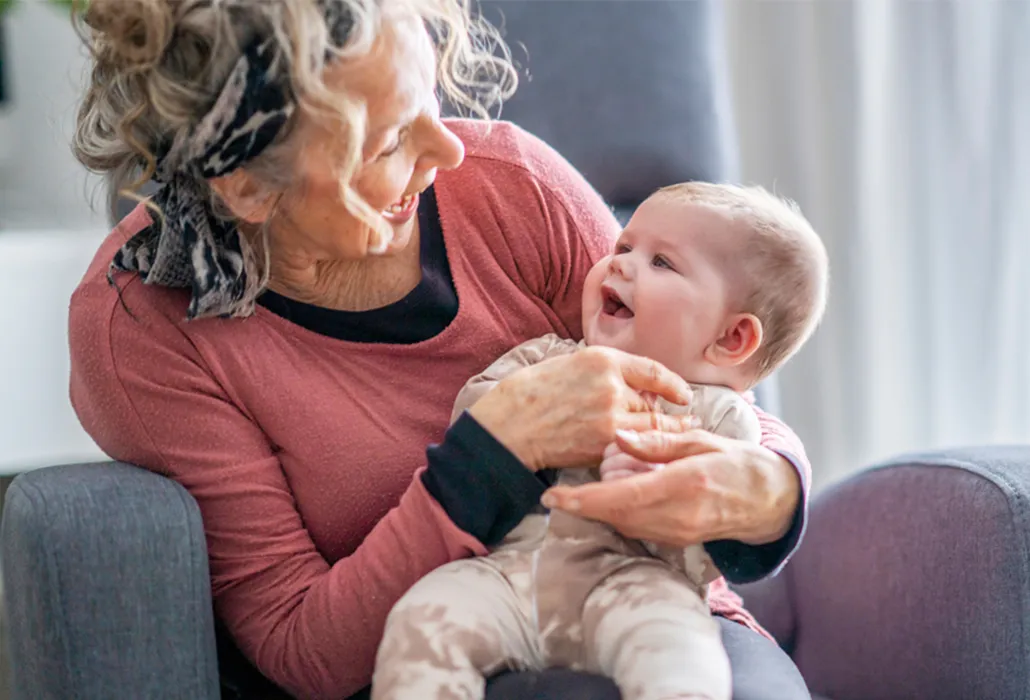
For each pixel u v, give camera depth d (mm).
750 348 1130
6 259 1984
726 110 1653
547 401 1038
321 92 941
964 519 1254
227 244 1087
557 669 1018
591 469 1081
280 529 1135
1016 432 1992
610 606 995
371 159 1013
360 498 1147
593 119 1587
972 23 1930
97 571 1009
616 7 1599
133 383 1116
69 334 1150
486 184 1222
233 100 959
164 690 1031
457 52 1147
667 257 1132
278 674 1128
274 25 938
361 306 1169
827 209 2080
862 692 1368
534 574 1017
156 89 977
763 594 1458
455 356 1183
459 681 964
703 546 1067
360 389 1162
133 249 1122
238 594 1137
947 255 2018
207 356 1122
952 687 1263
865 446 2137
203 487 1123
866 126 2047
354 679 1104
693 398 1112
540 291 1238
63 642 999
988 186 1945
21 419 2035
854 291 2082
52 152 2266
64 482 1076
